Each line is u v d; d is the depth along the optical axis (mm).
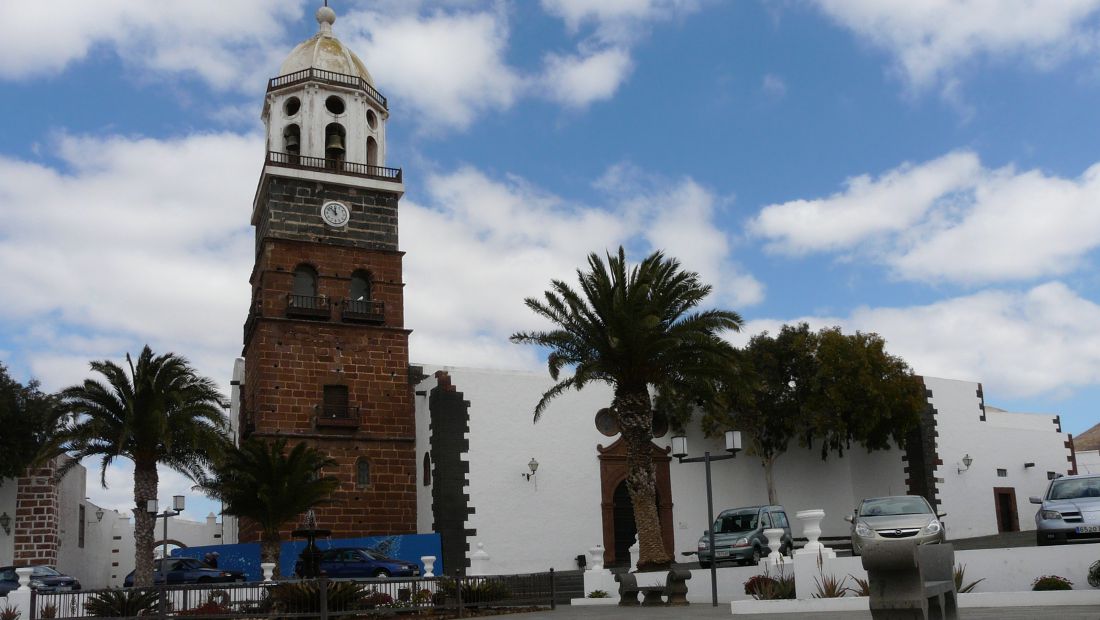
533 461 40844
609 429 43469
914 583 11398
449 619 22953
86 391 33406
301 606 21531
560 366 30578
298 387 40531
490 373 41188
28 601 23922
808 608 19391
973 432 46344
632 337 28703
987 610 17000
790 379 44500
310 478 35281
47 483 43750
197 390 34219
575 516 41531
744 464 45906
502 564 39406
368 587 22766
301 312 40938
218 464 33531
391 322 43125
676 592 24234
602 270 29391
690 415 45094
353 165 43938
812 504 46188
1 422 41000
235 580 36031
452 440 39750
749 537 29766
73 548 54125
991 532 45500
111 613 22609
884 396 42562
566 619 20672
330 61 45031
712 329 29984
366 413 41625
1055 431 50406
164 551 28156
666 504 43688
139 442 33719
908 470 44469
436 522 39219
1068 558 18906
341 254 42750
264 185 43031
